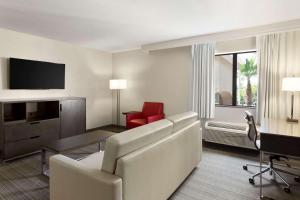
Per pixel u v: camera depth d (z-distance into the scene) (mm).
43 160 2668
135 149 1575
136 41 4398
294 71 3156
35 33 3797
